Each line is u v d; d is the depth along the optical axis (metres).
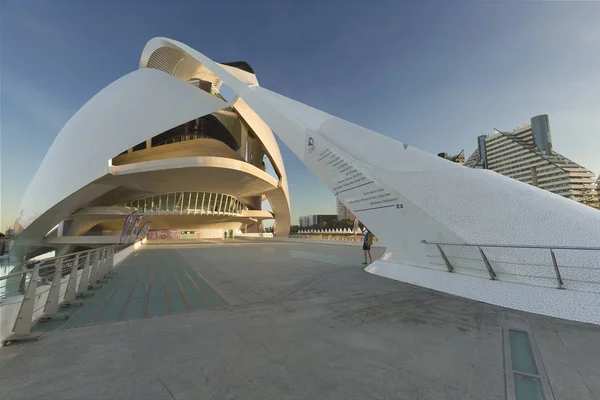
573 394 2.13
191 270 9.16
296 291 5.91
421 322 3.88
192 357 2.82
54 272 4.54
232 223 45.75
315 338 3.32
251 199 46.38
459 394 2.16
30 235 30.08
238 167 30.64
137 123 28.36
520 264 5.09
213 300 5.23
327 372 2.51
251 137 40.03
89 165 27.11
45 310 4.16
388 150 8.12
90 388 2.26
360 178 8.45
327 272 8.41
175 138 36.88
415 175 7.22
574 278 4.56
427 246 6.58
